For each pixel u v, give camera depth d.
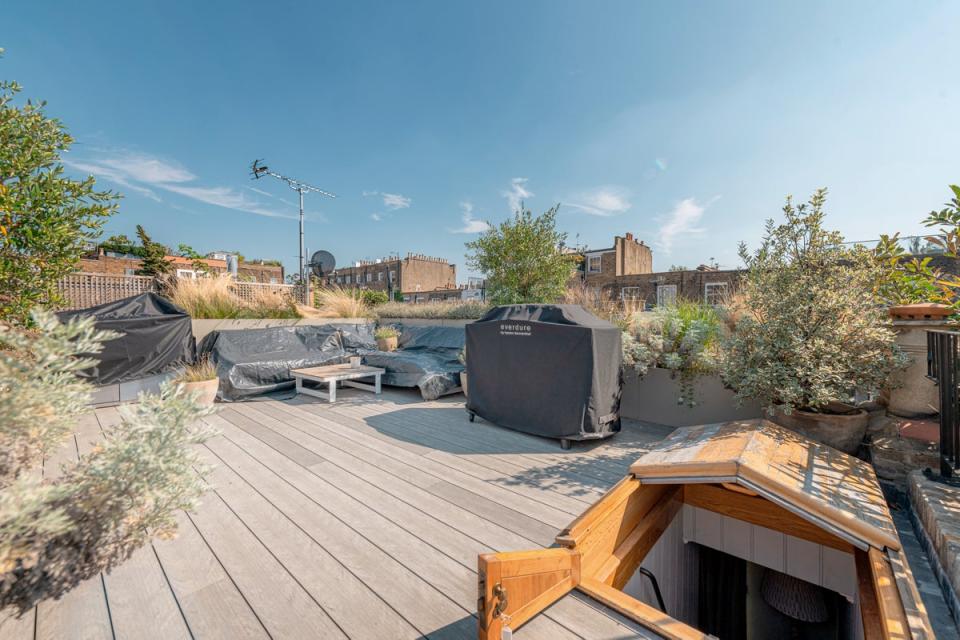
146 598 1.61
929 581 1.80
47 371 0.83
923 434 2.57
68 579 0.89
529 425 3.70
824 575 2.44
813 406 2.93
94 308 4.94
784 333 2.92
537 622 1.48
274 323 7.30
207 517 2.27
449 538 2.06
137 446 0.97
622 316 4.82
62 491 0.84
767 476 2.02
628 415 4.46
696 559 3.28
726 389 3.77
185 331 5.44
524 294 8.60
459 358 6.06
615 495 2.09
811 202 2.99
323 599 1.61
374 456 3.27
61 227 2.93
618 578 2.02
